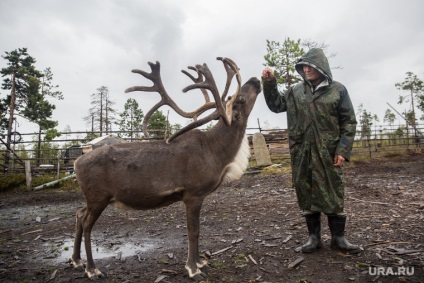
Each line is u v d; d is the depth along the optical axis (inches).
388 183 352.5
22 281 147.1
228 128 163.8
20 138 633.6
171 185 149.3
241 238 195.9
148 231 227.5
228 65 173.6
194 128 158.7
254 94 177.2
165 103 157.8
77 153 641.6
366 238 178.1
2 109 951.0
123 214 283.7
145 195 149.2
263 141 571.8
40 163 679.7
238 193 358.3
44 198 410.0
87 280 146.6
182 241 200.1
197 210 151.7
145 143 156.9
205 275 144.5
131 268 158.9
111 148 153.6
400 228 191.3
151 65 157.1
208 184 152.6
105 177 148.1
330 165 154.7
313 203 156.9
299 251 165.5
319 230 166.6
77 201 388.2
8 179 498.3
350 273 137.2
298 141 163.0
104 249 191.9
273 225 220.4
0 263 171.6
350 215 227.6
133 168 148.1
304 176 160.7
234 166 163.8
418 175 398.9
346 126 155.6
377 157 676.1
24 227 262.2
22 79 958.4
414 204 245.9
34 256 183.2
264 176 477.1
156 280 142.3
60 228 249.6
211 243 189.8
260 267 149.9
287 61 831.1
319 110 156.1
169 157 150.4
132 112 1572.3
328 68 156.3
